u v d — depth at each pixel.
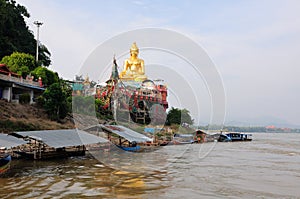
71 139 22.42
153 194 13.23
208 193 13.80
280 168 22.00
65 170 18.41
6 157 17.08
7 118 31.00
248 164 24.03
